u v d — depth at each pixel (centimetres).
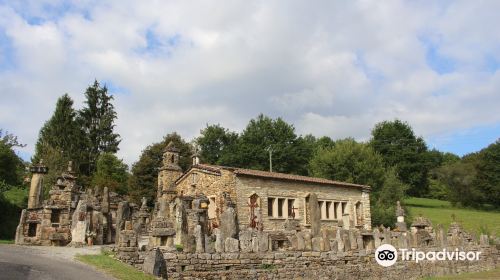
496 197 7938
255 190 3700
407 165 7812
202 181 3838
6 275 1259
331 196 4266
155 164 6188
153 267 1647
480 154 8588
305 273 2203
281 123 7281
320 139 8662
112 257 1720
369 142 8112
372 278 2522
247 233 2098
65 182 2722
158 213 2916
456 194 8200
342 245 2442
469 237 3450
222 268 1938
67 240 2567
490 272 3180
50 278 1269
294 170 7231
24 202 4312
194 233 1941
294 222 3528
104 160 6212
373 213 5291
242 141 7200
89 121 7038
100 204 2905
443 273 2995
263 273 2047
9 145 4431
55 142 6284
